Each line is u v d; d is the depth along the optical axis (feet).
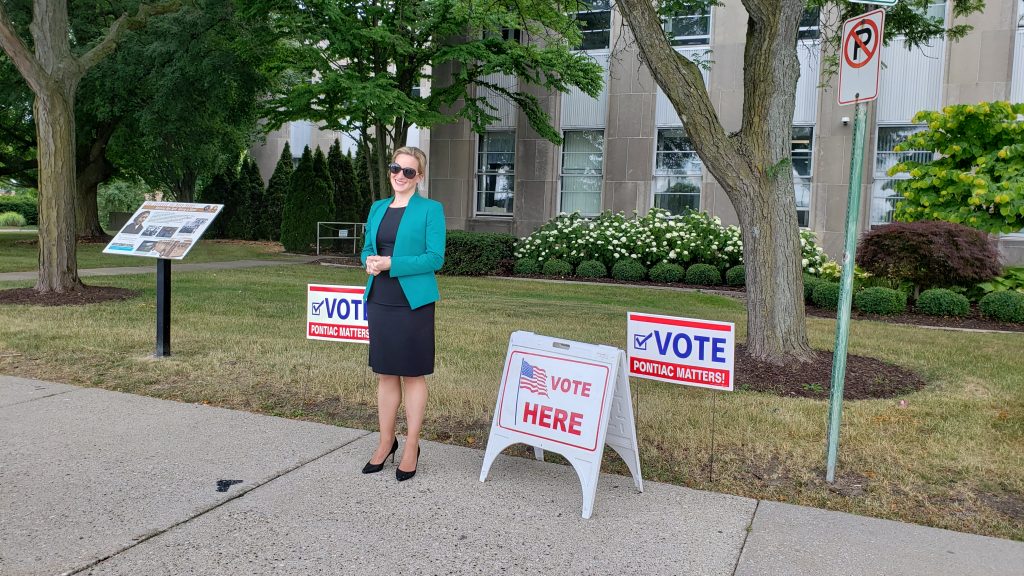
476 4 51.21
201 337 26.11
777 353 22.21
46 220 35.91
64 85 35.45
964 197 41.93
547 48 54.85
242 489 12.81
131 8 62.13
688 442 15.67
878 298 38.06
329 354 23.68
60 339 25.17
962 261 37.27
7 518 11.37
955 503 12.89
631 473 13.70
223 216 101.76
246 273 51.08
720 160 21.62
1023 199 38.75
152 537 10.86
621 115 62.18
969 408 18.90
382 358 13.26
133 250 23.06
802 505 12.80
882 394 20.26
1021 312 35.96
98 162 84.02
